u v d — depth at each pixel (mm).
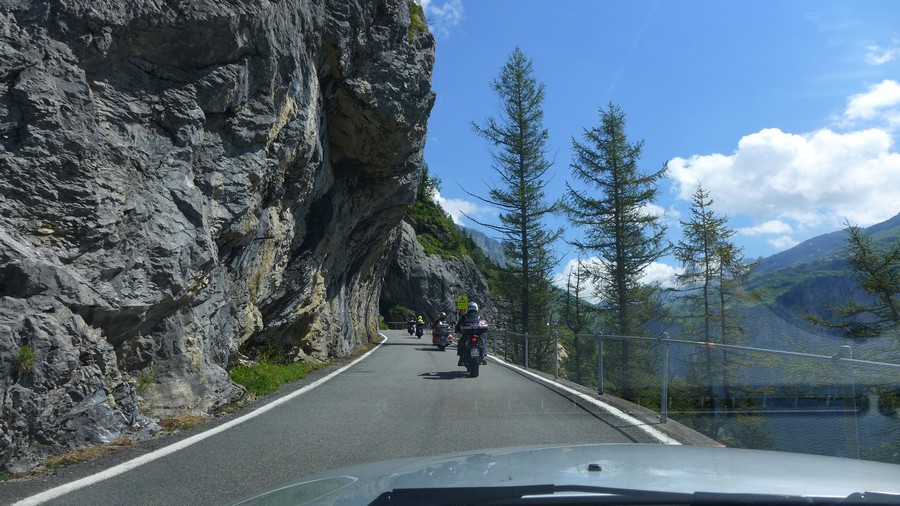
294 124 12984
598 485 2215
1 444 5848
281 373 13734
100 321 7543
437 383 13188
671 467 2574
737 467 2578
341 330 23891
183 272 8828
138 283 8070
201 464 6121
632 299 38188
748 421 8156
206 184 10102
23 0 7391
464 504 2141
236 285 12227
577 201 40250
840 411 6336
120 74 8539
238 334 12672
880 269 22250
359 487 2527
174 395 8719
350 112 17250
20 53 7211
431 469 2756
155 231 8484
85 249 7441
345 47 15289
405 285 72875
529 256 42719
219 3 9430
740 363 8789
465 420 8547
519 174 42656
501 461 2859
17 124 7125
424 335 52406
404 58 17562
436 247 81312
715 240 35344
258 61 10781
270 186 12656
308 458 6375
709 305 34438
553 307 45375
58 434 6480
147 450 6703
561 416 8883
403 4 17453
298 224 16359
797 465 2645
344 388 12227
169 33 8875
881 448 5926
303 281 17047
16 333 6262
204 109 9758
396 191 23062
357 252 25812
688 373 9758
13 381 6148
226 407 9633
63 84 7523
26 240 6914
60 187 7289
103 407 7016
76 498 5008
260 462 6207
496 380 13953
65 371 6574
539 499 2100
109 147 8031
